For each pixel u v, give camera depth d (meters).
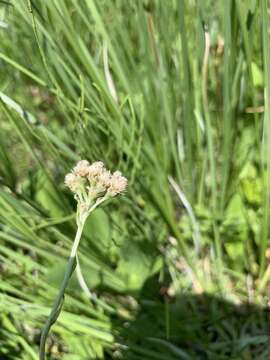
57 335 0.18
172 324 0.17
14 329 0.17
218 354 0.18
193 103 0.17
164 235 0.20
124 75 0.16
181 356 0.17
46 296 0.17
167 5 0.16
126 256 0.18
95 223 0.19
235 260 0.19
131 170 0.19
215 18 0.18
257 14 0.16
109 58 0.17
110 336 0.17
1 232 0.17
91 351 0.17
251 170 0.19
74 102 0.18
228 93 0.16
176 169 0.19
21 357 0.17
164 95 0.17
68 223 0.19
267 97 0.15
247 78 0.17
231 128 0.18
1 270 0.19
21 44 0.19
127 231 0.19
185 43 0.15
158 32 0.17
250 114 0.19
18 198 0.19
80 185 0.11
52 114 0.21
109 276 0.18
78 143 0.17
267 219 0.17
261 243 0.18
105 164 0.18
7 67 0.20
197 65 0.16
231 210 0.19
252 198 0.19
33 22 0.14
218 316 0.18
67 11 0.15
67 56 0.16
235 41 0.15
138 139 0.17
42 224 0.17
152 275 0.18
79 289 0.17
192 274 0.19
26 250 0.20
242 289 0.19
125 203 0.19
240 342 0.18
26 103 0.20
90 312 0.17
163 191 0.18
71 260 0.11
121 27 0.16
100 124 0.18
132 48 0.18
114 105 0.16
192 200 0.19
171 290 0.19
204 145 0.19
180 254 0.20
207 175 0.20
